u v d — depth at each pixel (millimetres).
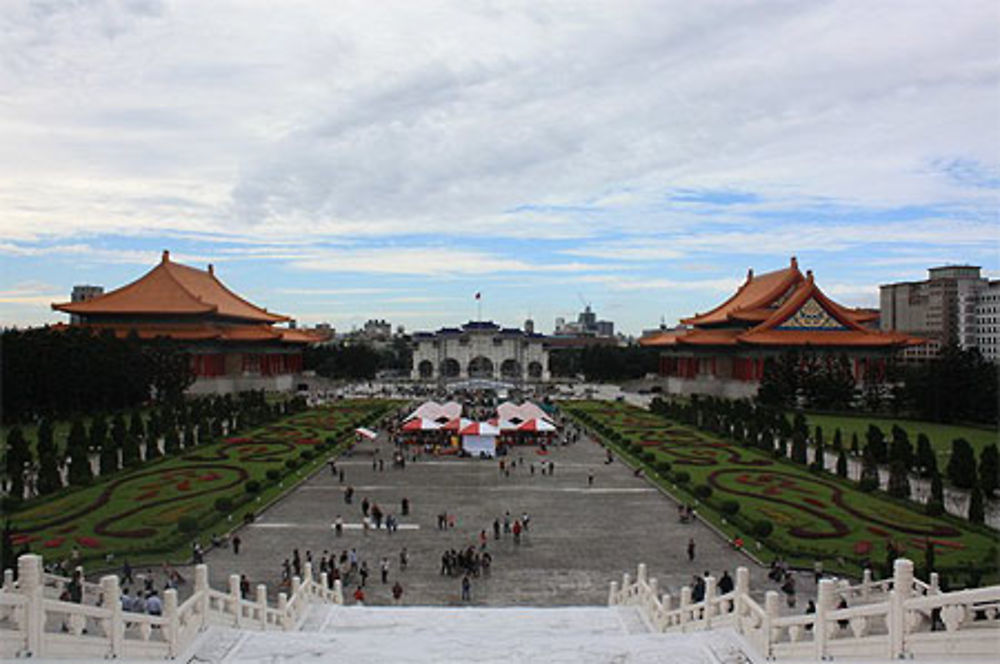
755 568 47656
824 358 123375
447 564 46562
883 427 102875
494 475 76688
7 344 94938
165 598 21500
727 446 92125
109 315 144375
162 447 88812
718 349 158000
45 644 18188
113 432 82375
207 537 52094
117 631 19953
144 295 148875
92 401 104062
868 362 138500
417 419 96438
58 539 50375
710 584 26453
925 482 71250
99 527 53312
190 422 90688
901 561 18328
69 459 74062
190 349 140875
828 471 75000
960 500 63938
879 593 33156
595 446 97062
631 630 29172
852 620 19188
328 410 132625
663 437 99875
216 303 160625
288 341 172875
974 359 106188
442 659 19328
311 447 89062
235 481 69250
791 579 42156
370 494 67312
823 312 140750
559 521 58688
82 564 45594
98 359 101938
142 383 108500
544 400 150750
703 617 27031
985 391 102938
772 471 76062
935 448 86250
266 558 48750
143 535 51531
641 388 192875
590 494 68062
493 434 88438
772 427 94938
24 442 69562
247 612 27438
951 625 17125
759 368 140375
